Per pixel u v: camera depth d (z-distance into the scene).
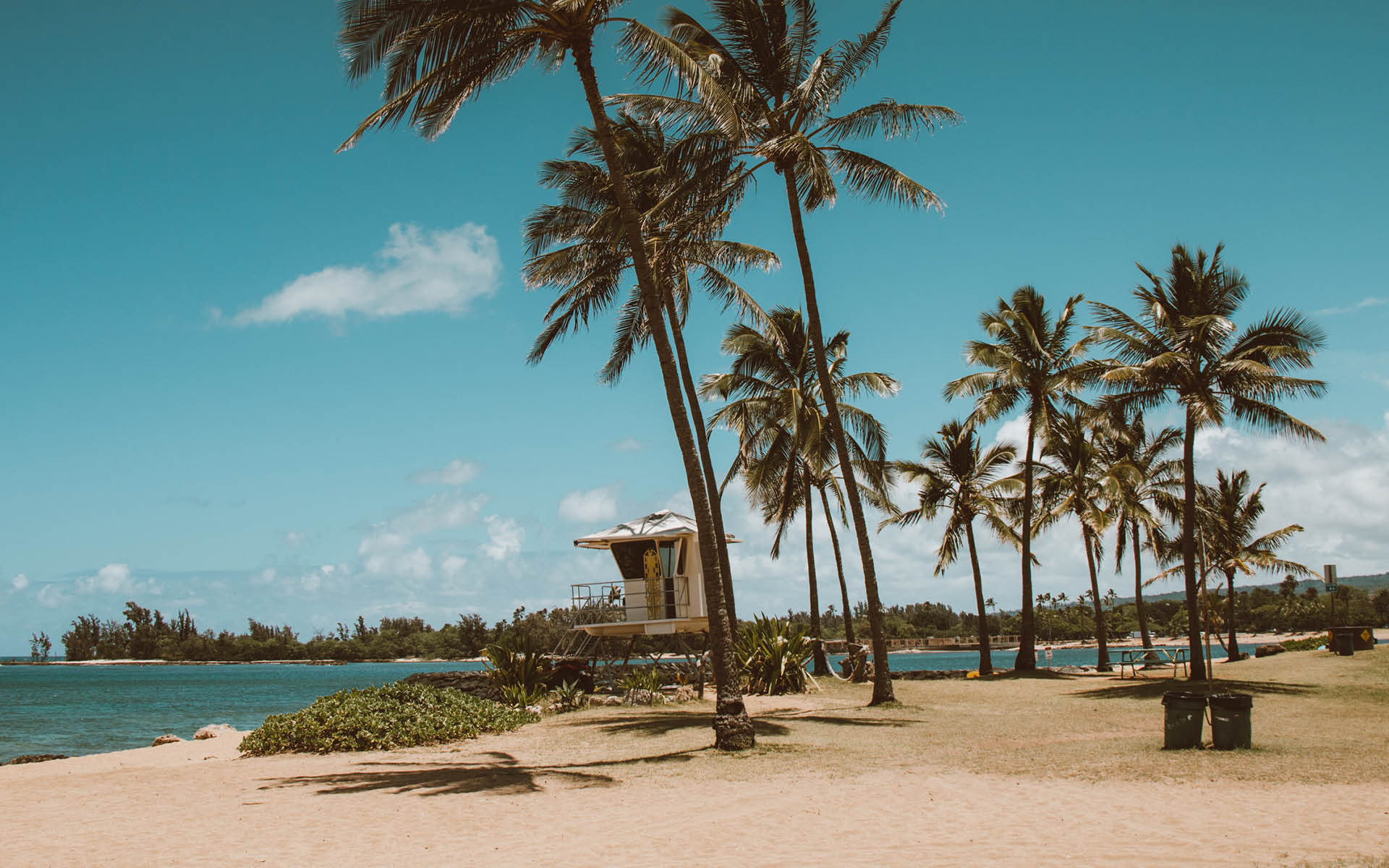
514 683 26.16
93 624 189.12
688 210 18.88
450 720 18.08
